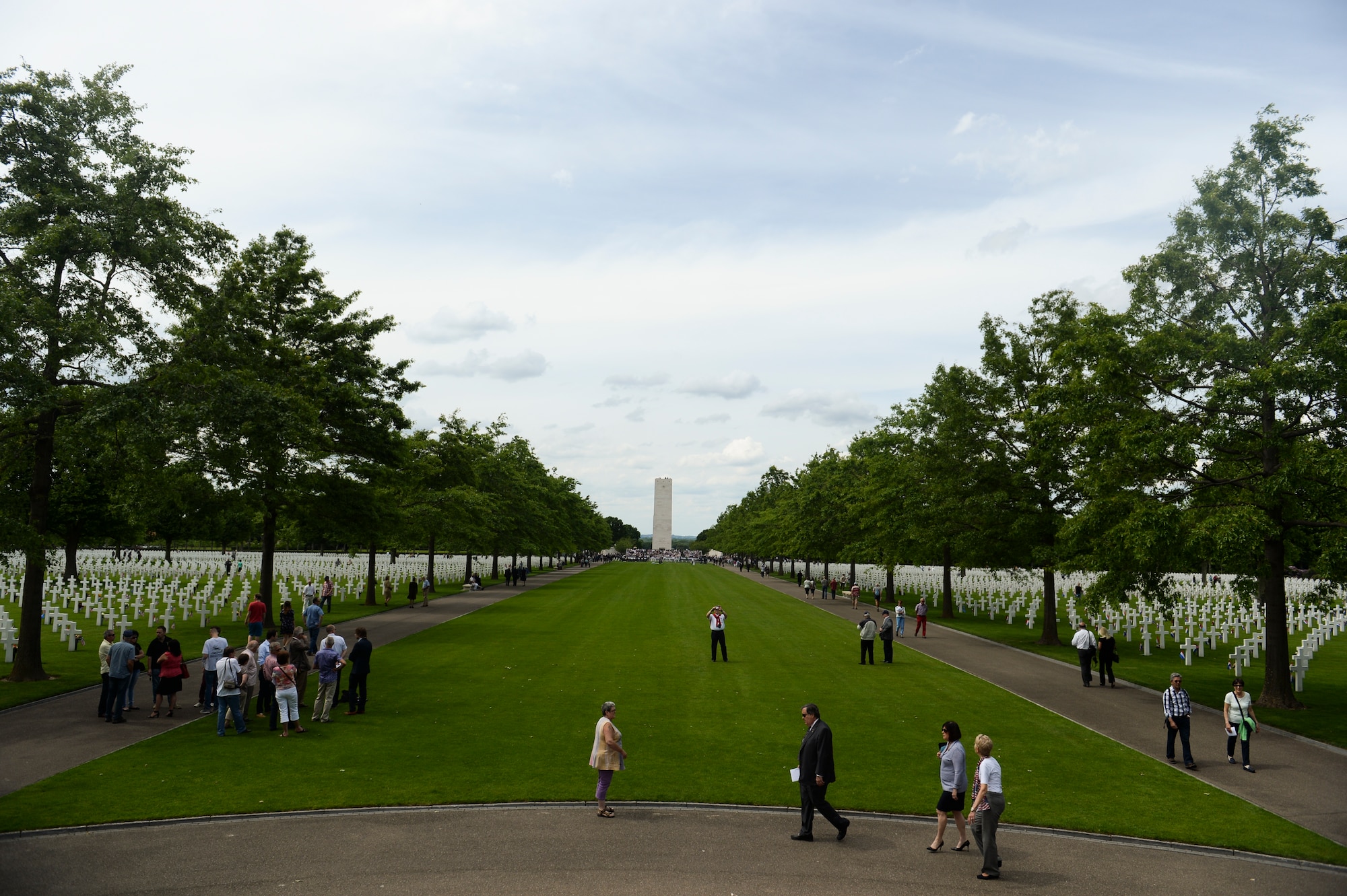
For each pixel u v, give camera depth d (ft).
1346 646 124.98
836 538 217.15
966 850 40.47
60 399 73.97
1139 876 37.40
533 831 42.09
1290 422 75.41
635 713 69.51
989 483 132.26
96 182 80.12
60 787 47.55
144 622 123.44
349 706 70.28
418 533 199.21
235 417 83.05
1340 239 76.54
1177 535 72.02
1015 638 130.11
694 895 34.45
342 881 35.47
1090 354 84.58
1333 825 44.39
